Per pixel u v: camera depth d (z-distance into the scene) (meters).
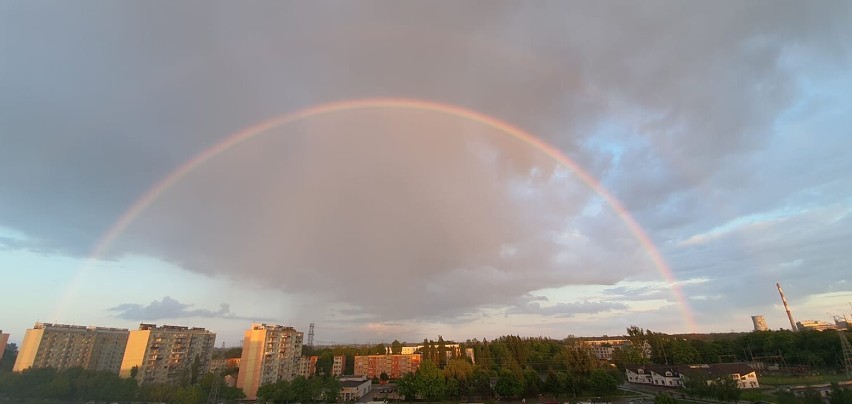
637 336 196.12
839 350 145.75
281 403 123.12
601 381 128.38
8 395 106.00
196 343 161.38
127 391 105.00
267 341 143.12
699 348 185.50
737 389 100.62
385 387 181.12
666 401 89.25
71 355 146.00
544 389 128.12
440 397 126.88
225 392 117.44
